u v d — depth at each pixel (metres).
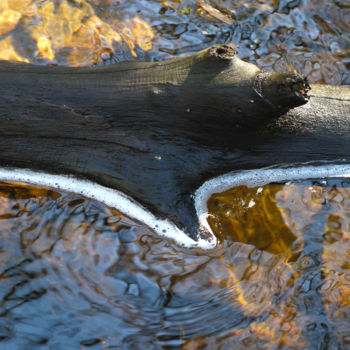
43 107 3.04
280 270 3.02
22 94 3.04
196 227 3.05
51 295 2.97
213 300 2.98
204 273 3.01
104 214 3.07
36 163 3.09
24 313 2.96
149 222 3.07
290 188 3.13
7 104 3.04
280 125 3.05
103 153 3.07
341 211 3.10
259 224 3.08
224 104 3.00
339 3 3.51
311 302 2.99
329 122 3.07
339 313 2.98
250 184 3.13
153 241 3.04
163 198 3.05
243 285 3.00
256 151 3.09
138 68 3.04
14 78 3.04
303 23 3.46
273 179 3.13
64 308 2.96
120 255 3.02
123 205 3.08
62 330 2.95
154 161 3.05
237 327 2.96
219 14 3.45
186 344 2.94
